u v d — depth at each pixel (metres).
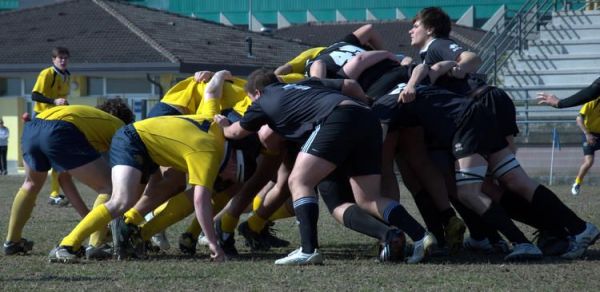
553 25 84.69
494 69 76.56
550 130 65.25
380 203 21.50
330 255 23.83
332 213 22.22
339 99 20.89
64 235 28.77
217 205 23.91
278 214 26.08
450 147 22.84
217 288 18.20
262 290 17.95
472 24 153.00
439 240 24.62
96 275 19.89
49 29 90.56
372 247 24.05
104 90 84.25
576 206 39.75
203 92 25.11
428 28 24.09
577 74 78.38
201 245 26.09
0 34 91.56
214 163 21.67
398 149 24.58
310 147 20.84
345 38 25.58
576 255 22.42
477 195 22.20
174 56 78.38
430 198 24.58
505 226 22.05
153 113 25.59
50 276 19.78
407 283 18.67
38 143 22.75
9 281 19.19
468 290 17.86
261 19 166.50
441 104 22.34
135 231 22.70
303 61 26.08
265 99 21.28
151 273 20.14
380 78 23.58
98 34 86.75
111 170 22.56
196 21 100.62
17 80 88.12
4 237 28.16
